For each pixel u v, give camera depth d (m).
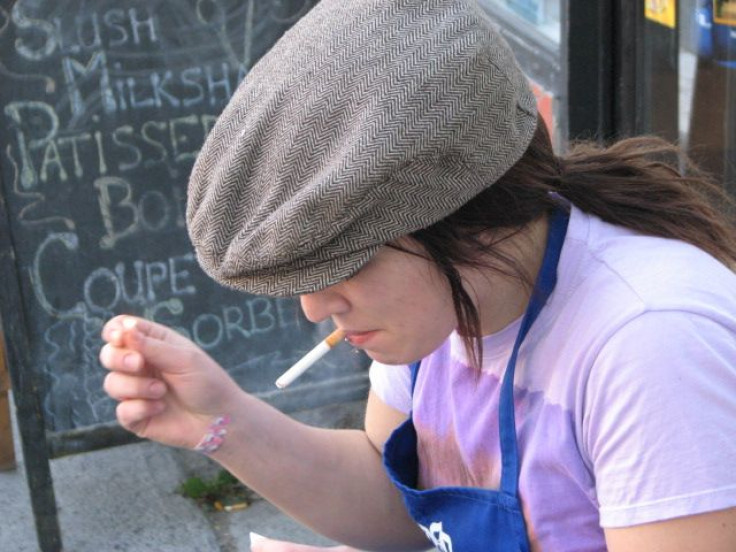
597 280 1.40
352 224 1.26
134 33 3.75
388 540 1.94
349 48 1.25
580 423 1.39
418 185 1.25
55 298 3.87
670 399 1.27
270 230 1.25
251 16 3.84
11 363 3.77
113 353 1.57
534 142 1.45
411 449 1.76
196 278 4.00
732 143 3.69
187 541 4.09
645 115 3.80
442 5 1.29
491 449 1.56
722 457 1.26
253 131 1.28
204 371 1.66
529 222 1.43
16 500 4.44
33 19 3.65
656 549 1.28
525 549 1.49
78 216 3.83
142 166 3.86
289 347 4.14
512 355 1.45
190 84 3.84
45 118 3.73
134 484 4.45
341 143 1.24
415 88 1.23
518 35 4.20
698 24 3.67
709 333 1.30
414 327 1.38
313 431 1.89
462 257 1.35
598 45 3.78
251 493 4.36
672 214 1.48
